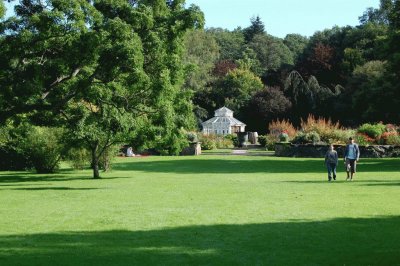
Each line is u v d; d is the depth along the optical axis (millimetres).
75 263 8133
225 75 99375
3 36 20078
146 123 25594
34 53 20281
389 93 42719
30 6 20516
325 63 87812
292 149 46719
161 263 8094
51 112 23859
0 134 31453
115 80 21297
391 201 15055
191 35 102812
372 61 74562
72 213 13328
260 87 93062
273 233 10445
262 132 83750
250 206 14297
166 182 22656
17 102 20359
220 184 21188
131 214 13070
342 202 14914
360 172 27406
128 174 28312
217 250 8992
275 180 23016
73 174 29344
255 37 136125
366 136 46500
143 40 20656
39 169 30906
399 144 45031
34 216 12859
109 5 20891
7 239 10016
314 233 10406
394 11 40750
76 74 21672
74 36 18953
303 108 78188
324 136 48219
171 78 22125
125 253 8805
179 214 13000
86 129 23406
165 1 23172
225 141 69875
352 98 67312
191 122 26125
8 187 21078
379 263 8031
